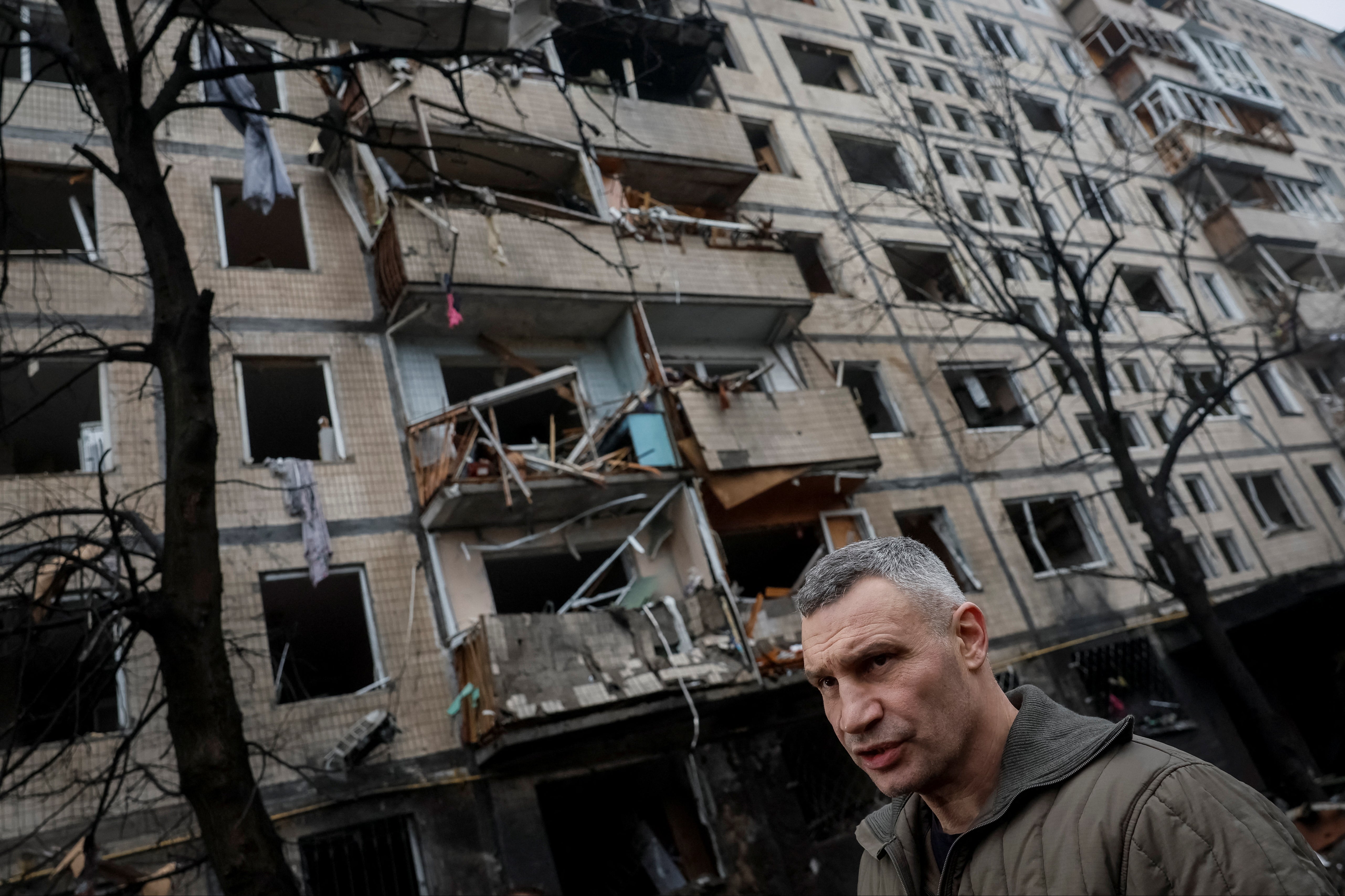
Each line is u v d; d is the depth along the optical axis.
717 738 13.05
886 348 19.70
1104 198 27.05
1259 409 25.80
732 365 17.53
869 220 21.52
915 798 1.99
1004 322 16.27
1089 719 1.70
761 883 12.20
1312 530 23.84
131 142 7.54
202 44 9.77
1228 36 38.78
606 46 18.45
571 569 17.14
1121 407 22.45
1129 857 1.46
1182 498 22.33
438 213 13.95
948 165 24.70
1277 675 19.73
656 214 16.23
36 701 7.01
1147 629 18.55
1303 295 27.73
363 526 12.48
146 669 10.44
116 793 7.53
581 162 16.44
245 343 12.95
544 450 13.93
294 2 8.76
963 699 1.70
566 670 11.56
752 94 22.09
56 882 8.43
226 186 14.20
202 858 6.92
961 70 26.09
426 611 12.30
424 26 9.16
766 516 15.54
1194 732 17.59
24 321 11.68
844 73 25.22
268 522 11.88
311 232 14.26
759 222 17.91
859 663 1.70
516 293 14.11
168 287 7.33
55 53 7.91
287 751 10.68
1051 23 31.84
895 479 17.91
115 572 9.07
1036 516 20.70
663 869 12.04
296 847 10.17
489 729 11.07
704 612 12.95
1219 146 30.38
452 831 11.02
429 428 13.36
